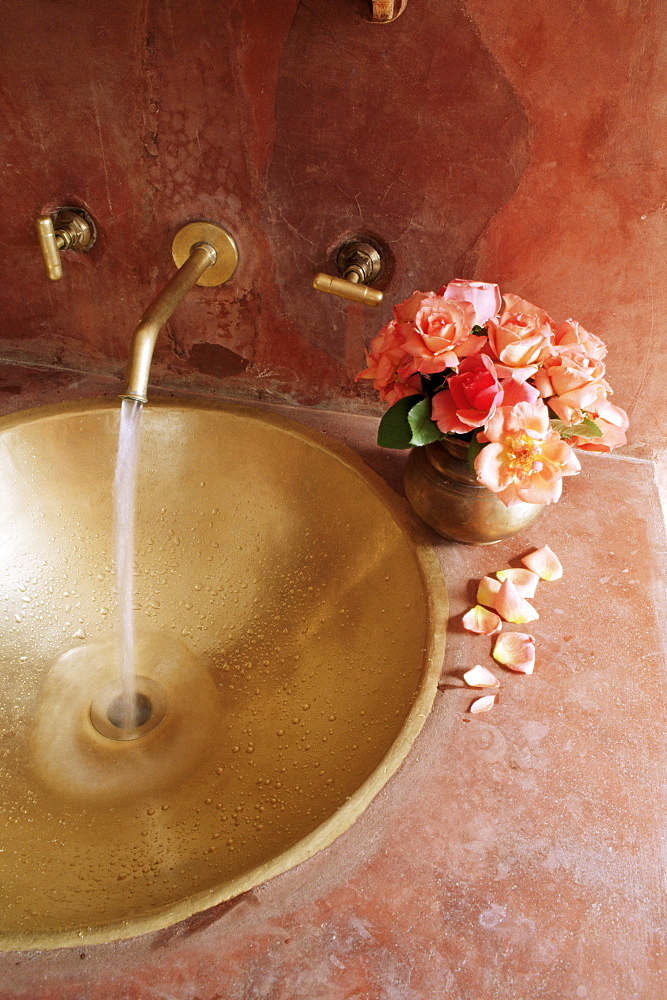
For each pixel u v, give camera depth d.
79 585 0.79
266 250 0.74
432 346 0.59
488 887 0.51
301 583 0.77
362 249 0.71
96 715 0.73
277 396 0.84
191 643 0.78
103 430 0.79
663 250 0.67
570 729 0.59
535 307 0.65
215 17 0.63
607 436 0.63
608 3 0.58
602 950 0.48
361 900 0.50
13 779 0.67
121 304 0.80
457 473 0.65
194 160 0.70
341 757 0.64
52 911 0.56
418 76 0.63
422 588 0.67
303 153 0.68
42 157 0.72
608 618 0.66
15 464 0.77
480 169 0.66
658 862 0.52
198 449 0.80
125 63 0.66
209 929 0.49
